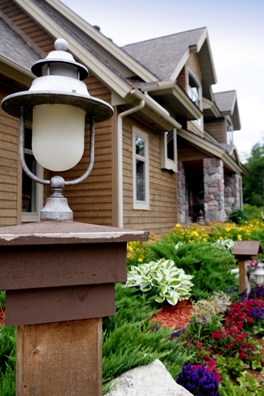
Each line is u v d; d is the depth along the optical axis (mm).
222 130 16344
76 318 1044
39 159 1256
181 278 3824
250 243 4023
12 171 5410
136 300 3256
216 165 10312
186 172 13461
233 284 4477
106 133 6562
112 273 1071
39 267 990
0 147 5230
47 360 1043
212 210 10281
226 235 7758
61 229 1037
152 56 10523
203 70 13344
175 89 7902
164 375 1848
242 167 14148
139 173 7793
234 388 2070
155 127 8477
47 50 7086
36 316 1003
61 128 1200
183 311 3523
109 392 1665
